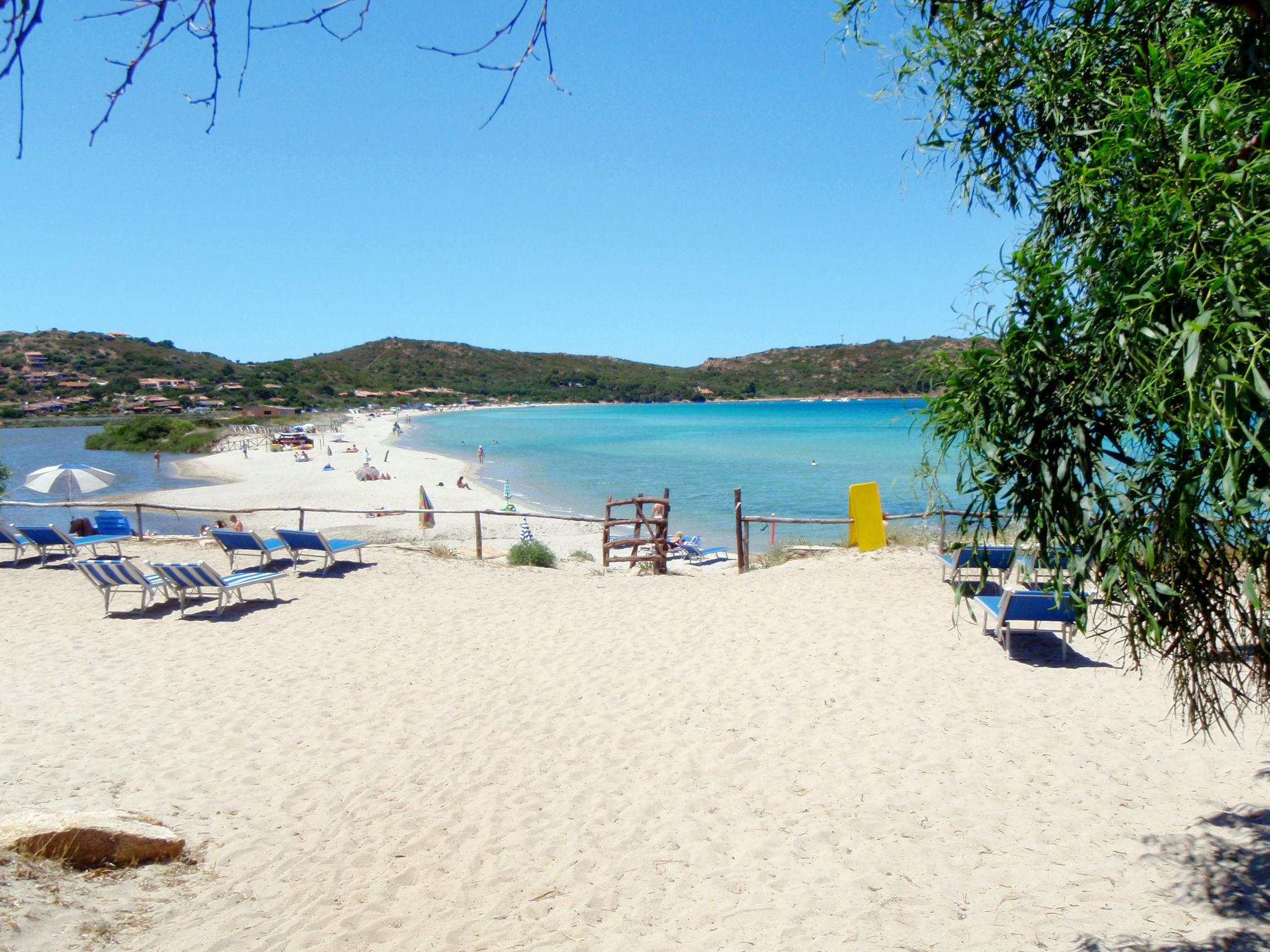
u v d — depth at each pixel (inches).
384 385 7839.6
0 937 136.6
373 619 372.8
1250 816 182.9
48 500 1160.2
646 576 474.3
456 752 231.6
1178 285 76.9
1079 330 86.4
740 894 162.6
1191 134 88.4
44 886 155.1
